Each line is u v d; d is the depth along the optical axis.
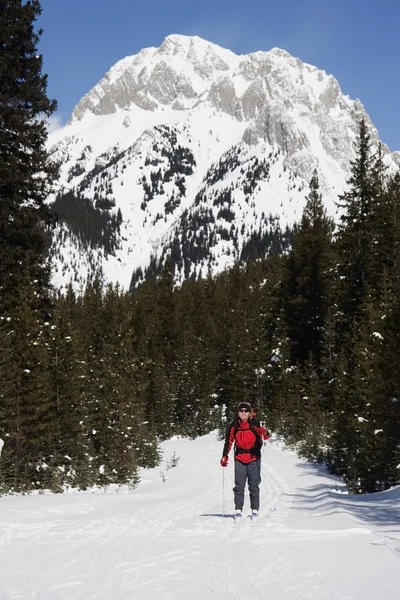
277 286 59.12
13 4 20.55
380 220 40.34
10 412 19.94
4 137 20.11
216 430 58.81
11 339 20.81
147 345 73.00
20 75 20.97
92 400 28.66
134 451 26.72
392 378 16.75
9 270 20.48
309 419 36.53
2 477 18.08
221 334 74.75
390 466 15.67
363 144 41.44
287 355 51.34
